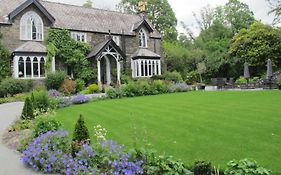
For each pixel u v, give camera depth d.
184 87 25.69
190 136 8.46
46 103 15.06
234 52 38.09
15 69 25.28
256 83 27.45
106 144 6.29
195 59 41.88
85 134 6.98
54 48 27.19
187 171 5.36
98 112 13.77
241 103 14.88
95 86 26.25
